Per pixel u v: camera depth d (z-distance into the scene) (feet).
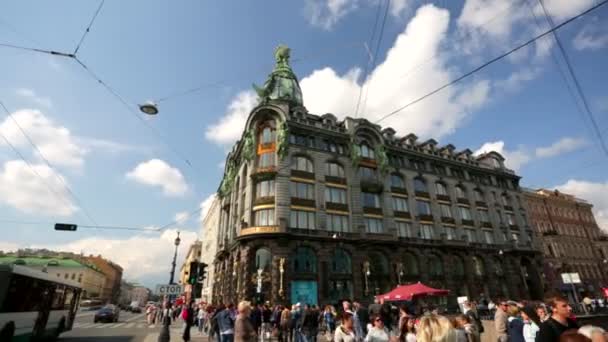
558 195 219.61
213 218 213.87
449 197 158.20
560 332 14.61
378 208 132.46
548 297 16.08
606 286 194.39
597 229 218.38
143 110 45.68
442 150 174.60
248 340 25.31
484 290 143.33
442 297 130.11
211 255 199.93
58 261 296.10
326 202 121.60
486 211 168.35
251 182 120.88
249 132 130.41
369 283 115.34
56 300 56.80
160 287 50.67
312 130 131.75
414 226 138.10
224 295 128.06
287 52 169.68
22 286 43.75
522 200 187.11
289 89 154.81
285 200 113.39
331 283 109.60
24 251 377.30
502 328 27.55
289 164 120.06
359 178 133.18
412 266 129.59
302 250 110.01
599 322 47.80
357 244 118.32
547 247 185.47
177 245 69.51
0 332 39.01
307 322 49.65
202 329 80.74
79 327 85.35
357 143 139.95
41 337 51.42
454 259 142.61
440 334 12.09
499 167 191.93
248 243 107.45
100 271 356.38
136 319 130.72
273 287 99.09
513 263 159.84
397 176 148.36
